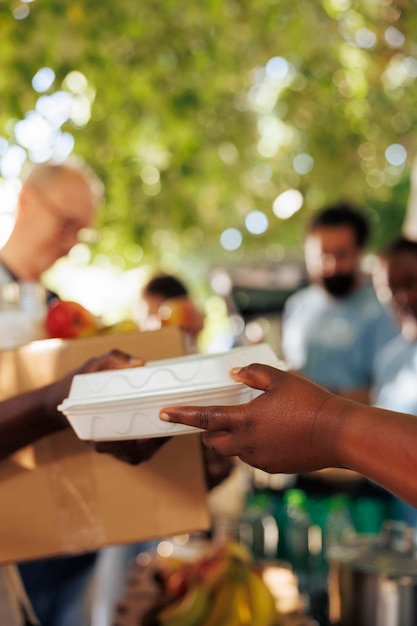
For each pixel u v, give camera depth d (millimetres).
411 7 4332
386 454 943
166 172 5875
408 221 4035
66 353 1505
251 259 5426
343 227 3959
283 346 4312
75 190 2568
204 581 2260
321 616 2793
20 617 1841
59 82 4508
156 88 5281
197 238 7508
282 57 5895
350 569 2023
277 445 1021
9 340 1633
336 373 4000
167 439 1347
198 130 6129
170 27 5148
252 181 7348
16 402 1376
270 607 2172
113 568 3301
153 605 2271
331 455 992
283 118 6543
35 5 4266
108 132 5363
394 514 3062
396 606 1955
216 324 8227
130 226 5828
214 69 5711
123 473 1494
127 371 1200
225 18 5340
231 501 3654
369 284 4062
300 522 2963
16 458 1490
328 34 5645
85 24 4488
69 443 1491
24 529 1489
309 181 7176
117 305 7605
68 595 2518
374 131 6797
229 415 1048
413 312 3025
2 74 4332
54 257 2600
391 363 3111
